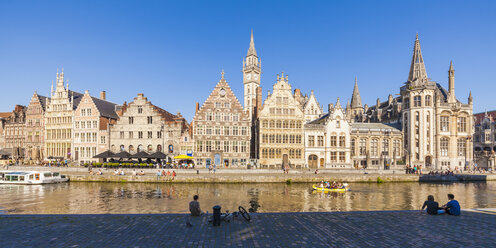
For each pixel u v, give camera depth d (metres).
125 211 31.75
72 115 78.94
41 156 81.81
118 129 75.88
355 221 17.97
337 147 78.81
